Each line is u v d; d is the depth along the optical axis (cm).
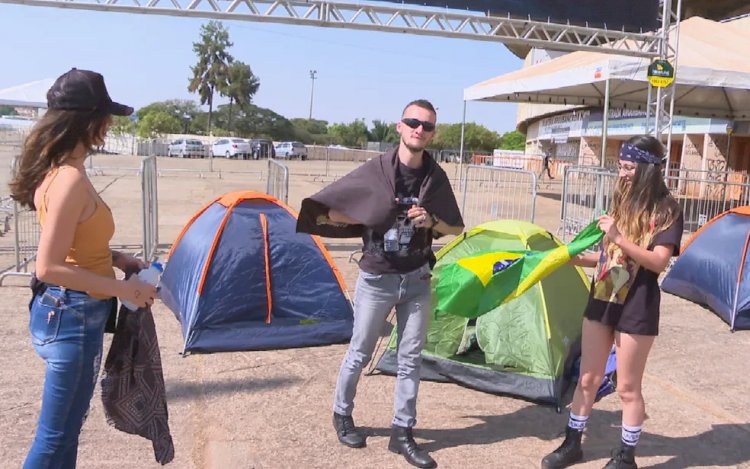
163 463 288
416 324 368
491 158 4188
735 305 663
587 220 1077
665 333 646
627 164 341
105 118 242
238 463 364
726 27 1569
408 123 338
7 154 1406
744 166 2109
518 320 488
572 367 493
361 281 368
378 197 345
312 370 505
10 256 892
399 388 375
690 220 1330
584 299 539
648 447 403
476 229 522
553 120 3628
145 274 259
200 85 7819
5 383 457
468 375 485
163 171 2620
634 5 1041
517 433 415
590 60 1348
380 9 911
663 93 1210
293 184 2375
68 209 228
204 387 467
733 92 1628
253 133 8088
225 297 539
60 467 248
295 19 891
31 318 249
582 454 382
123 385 279
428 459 366
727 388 508
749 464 387
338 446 387
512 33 1020
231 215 566
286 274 559
